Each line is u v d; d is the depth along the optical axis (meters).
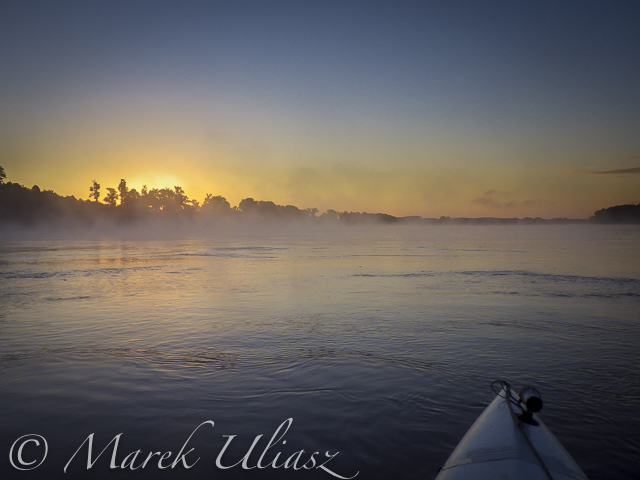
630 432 5.83
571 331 11.36
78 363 8.76
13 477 4.87
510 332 11.23
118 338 10.74
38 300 16.44
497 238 92.88
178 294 17.91
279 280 22.59
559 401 6.83
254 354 9.34
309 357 9.10
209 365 8.61
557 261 33.75
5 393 7.21
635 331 11.34
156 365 8.61
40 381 7.75
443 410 6.54
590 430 5.88
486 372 8.18
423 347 9.87
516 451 4.44
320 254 43.47
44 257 39.62
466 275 24.56
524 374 8.06
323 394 7.14
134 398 7.00
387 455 5.32
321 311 14.12
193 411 6.53
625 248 51.91
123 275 25.08
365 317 13.14
